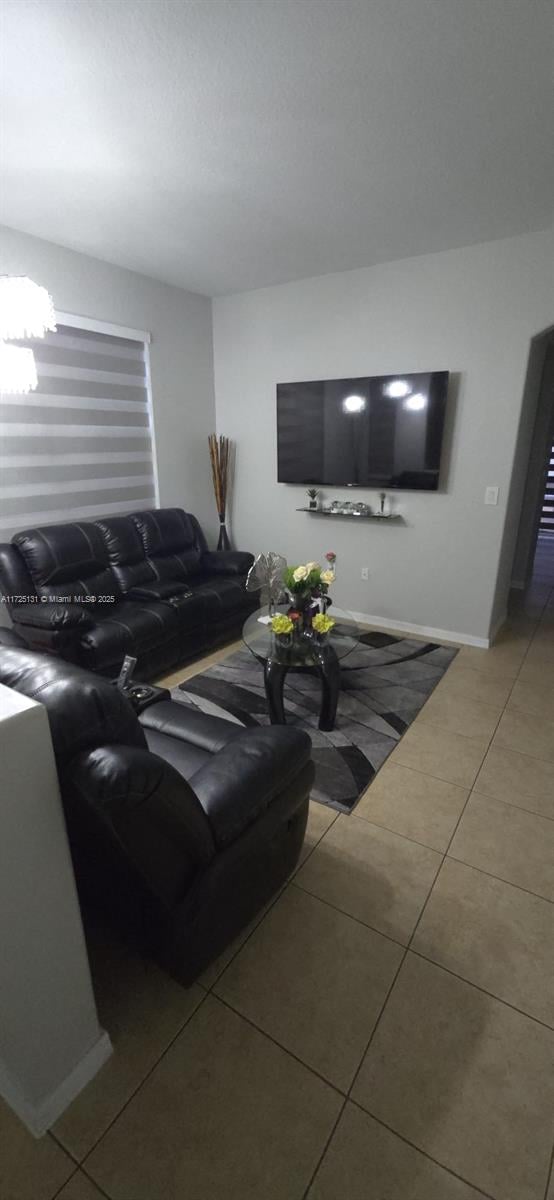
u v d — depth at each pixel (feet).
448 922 5.24
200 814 3.91
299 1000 4.52
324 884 5.68
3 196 8.38
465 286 10.75
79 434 11.66
